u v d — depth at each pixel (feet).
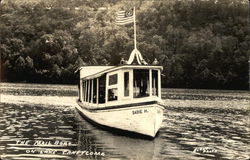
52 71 461.78
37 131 100.53
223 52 460.96
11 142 84.38
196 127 119.24
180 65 451.94
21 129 103.65
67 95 264.52
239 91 419.74
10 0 598.75
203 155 77.36
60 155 72.95
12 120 123.03
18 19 561.84
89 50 521.65
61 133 97.45
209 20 582.35
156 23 577.84
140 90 92.43
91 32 538.47
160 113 90.38
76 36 567.59
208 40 487.61
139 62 96.58
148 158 72.69
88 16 615.98
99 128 106.32
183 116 150.51
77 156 72.43
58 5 613.93
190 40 497.46
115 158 71.67
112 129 98.78
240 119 147.54
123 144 84.23
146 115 87.51
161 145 85.10
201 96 301.22
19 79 454.40
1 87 338.95
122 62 98.43
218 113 169.99
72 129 104.27
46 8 608.60
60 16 607.37
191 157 75.05
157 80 94.07
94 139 89.35
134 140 89.25
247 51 469.57
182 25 580.30
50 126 110.22
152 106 86.33
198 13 588.50
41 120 124.57
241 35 518.78
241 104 230.27
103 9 629.51
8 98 221.66
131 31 554.87
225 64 456.04
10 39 476.54
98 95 105.50
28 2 602.44
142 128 88.89
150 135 88.53
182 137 98.02
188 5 591.37
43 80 460.14
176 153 78.02
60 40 487.61
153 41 518.78
